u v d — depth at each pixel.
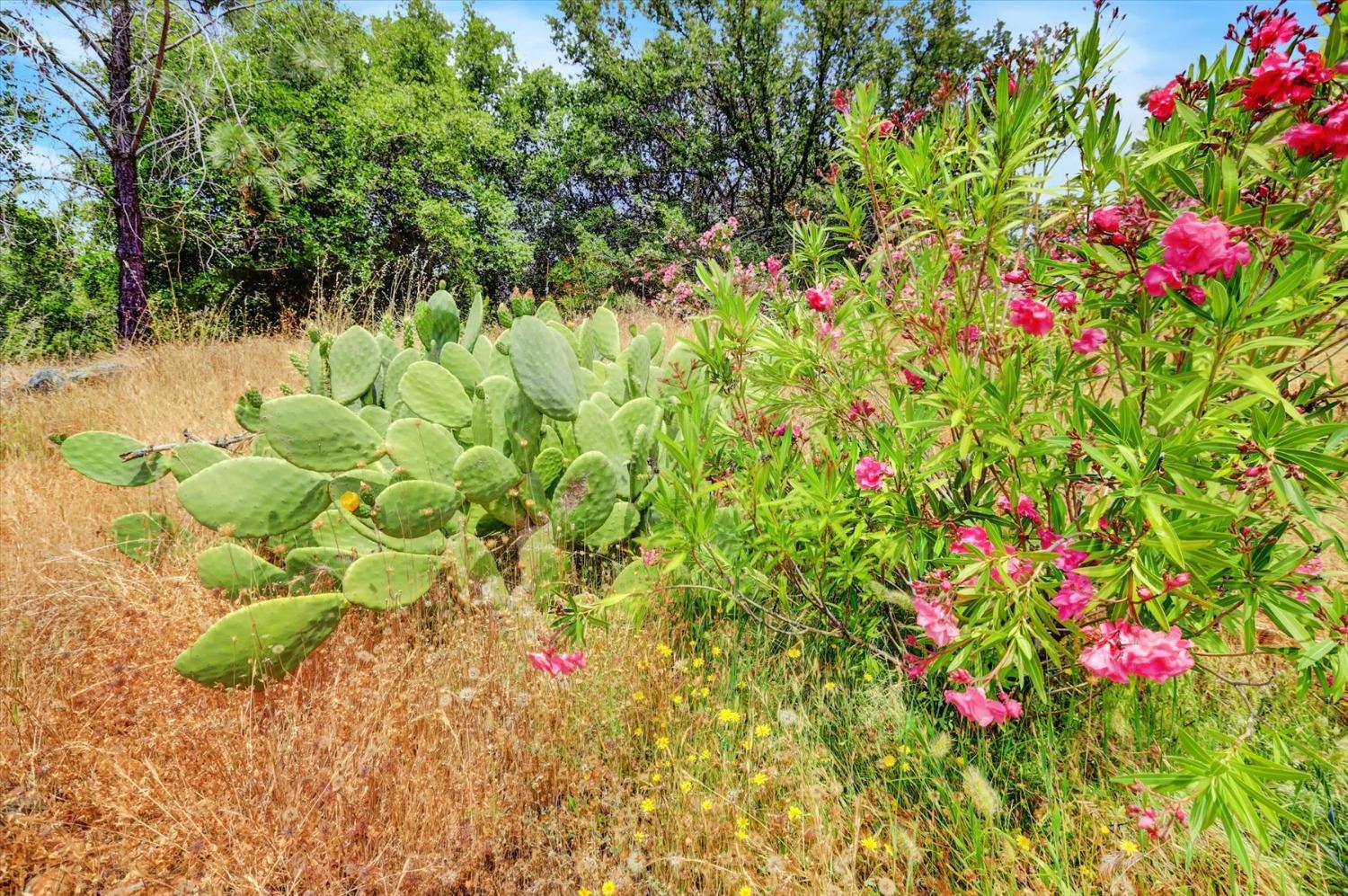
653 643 2.25
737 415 2.47
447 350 2.92
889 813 1.61
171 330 7.36
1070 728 1.82
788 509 2.11
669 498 2.05
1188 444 1.29
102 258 9.99
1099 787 1.68
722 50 13.59
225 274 10.68
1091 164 1.67
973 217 1.89
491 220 12.88
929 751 1.75
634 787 1.84
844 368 2.37
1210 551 1.25
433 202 11.53
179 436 4.01
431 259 12.33
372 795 1.72
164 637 2.07
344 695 1.93
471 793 1.67
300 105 10.50
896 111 2.21
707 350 2.31
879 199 2.15
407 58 14.84
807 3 13.32
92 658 2.07
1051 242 1.92
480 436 2.54
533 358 2.52
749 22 13.43
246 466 2.18
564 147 15.14
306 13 8.48
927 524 1.87
